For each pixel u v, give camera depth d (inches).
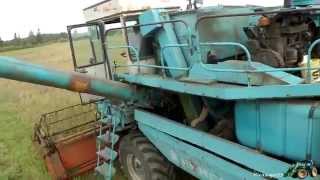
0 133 365.1
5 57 182.4
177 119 240.5
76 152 265.9
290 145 146.7
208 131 199.3
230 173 167.6
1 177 265.3
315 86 140.8
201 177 188.2
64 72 197.5
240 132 169.5
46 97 515.2
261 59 183.2
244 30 201.0
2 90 613.0
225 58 207.6
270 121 152.9
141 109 233.1
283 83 147.7
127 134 246.1
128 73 235.0
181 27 209.5
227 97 155.4
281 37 186.2
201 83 169.8
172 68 188.9
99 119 289.3
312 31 200.8
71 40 281.9
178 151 200.1
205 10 211.6
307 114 139.3
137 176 242.4
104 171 245.0
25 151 311.6
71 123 341.1
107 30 242.5
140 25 207.2
